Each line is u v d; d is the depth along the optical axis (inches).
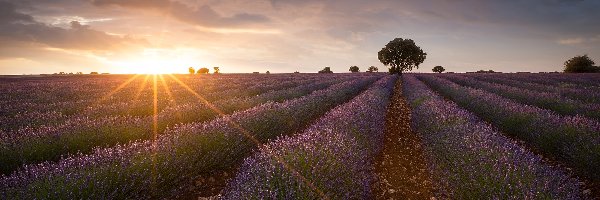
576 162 245.8
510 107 409.1
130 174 182.4
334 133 230.4
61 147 247.1
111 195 164.4
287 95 619.8
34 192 153.2
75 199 154.9
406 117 493.7
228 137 254.7
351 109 356.2
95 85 1061.1
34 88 953.5
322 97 551.5
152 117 347.3
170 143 225.0
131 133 284.0
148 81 1326.3
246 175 157.8
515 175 164.9
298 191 145.3
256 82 1176.2
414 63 2898.6
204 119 383.9
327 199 148.1
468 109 541.3
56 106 495.2
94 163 185.3
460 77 1567.4
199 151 229.3
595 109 400.2
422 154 295.3
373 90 709.9
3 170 215.2
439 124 309.7
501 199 151.9
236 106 451.2
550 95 580.7
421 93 669.9
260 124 307.1
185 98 588.7
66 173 172.2
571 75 1752.0
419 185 225.5
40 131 275.0
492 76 1684.3
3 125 326.3
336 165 174.6
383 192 212.7
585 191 210.1
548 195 146.9
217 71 3769.7
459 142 233.8
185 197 199.9
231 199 142.0
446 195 197.6
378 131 315.6
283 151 184.7
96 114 404.2
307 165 169.9
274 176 154.9
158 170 195.6
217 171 239.0
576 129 280.5
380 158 283.0
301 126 394.6
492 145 219.3
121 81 1347.2
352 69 3826.3
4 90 877.8
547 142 294.0
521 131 345.4
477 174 175.2
